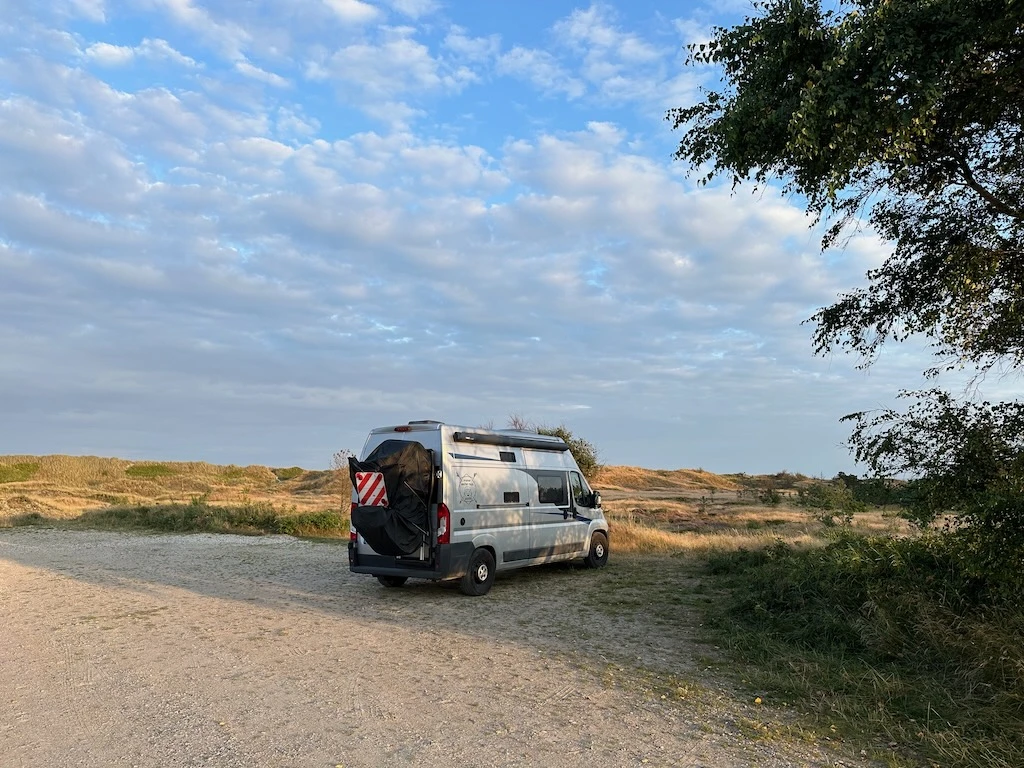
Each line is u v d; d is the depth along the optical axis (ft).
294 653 24.03
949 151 27.55
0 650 24.21
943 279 29.66
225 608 32.19
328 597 35.47
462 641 26.20
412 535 34.58
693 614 31.45
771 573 33.94
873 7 21.53
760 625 27.58
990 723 16.90
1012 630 20.70
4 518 85.61
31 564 47.34
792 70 22.85
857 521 61.67
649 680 21.16
